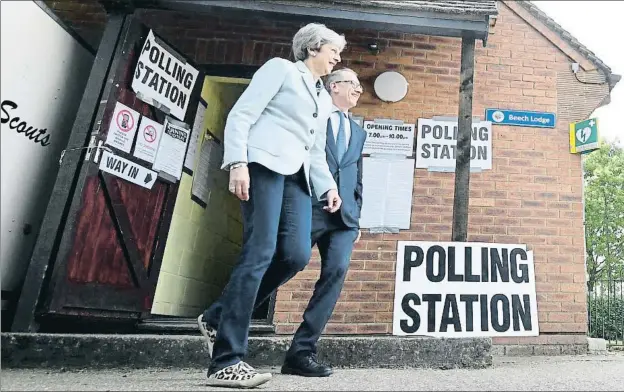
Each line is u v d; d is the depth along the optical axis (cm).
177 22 450
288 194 223
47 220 306
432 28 376
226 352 199
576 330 437
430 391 205
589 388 221
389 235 435
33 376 241
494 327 314
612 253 1149
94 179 322
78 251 309
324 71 252
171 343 285
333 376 251
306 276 411
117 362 276
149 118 370
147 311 365
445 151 454
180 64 400
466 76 380
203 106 453
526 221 453
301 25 454
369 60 465
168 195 388
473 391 206
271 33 454
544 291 441
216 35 450
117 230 340
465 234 351
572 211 459
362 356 300
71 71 357
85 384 217
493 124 470
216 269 548
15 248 313
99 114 330
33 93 321
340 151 281
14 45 302
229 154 206
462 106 374
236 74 445
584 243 454
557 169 467
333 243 264
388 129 453
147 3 356
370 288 422
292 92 227
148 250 368
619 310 777
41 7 325
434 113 461
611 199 1173
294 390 202
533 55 491
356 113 453
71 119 360
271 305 404
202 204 484
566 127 477
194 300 495
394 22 372
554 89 485
